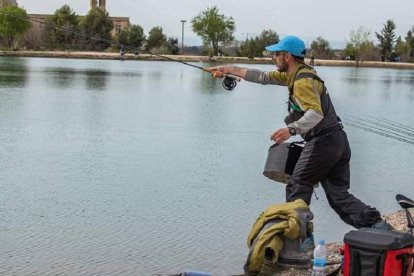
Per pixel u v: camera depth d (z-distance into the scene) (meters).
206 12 94.69
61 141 15.56
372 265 5.28
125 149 14.72
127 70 52.22
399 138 14.42
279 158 6.51
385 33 102.31
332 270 6.26
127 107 23.73
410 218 6.12
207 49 94.62
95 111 22.08
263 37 87.75
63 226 8.60
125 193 10.55
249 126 19.52
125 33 85.25
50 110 21.89
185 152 14.56
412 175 12.73
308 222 6.32
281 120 21.28
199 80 41.53
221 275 6.91
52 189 10.71
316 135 6.22
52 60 68.62
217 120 20.77
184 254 7.54
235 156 14.23
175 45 91.69
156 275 6.92
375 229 5.55
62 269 7.03
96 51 85.12
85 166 12.68
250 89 35.75
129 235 8.25
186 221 8.92
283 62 6.27
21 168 12.33
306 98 6.08
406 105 28.36
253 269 6.20
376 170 13.16
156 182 11.43
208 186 11.19
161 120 20.27
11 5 84.56
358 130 18.59
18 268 7.05
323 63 87.88
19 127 17.70
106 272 6.98
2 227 8.48
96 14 85.88
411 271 5.52
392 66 92.12
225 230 8.56
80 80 37.09
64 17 86.06
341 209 6.42
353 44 93.94
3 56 75.12
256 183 11.53
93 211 9.39
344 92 36.06
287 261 6.20
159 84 36.50
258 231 6.30
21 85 31.94
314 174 6.28
